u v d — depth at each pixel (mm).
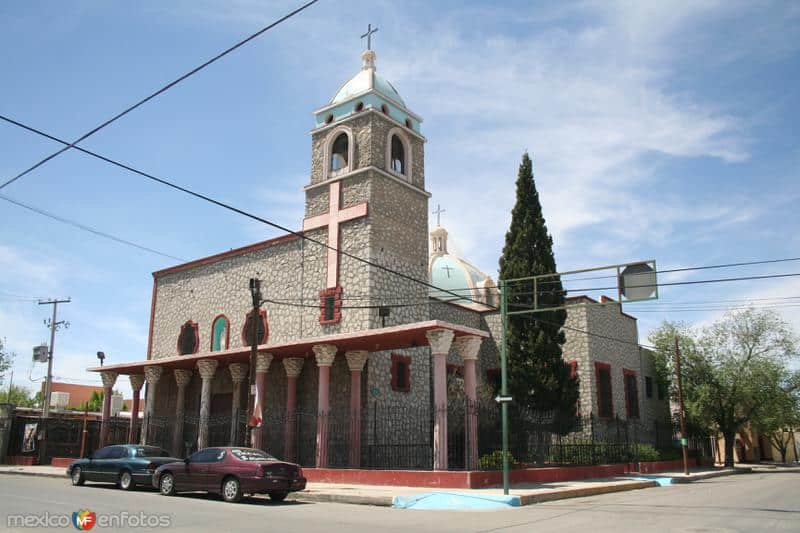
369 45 35000
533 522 13781
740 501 19234
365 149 31734
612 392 37719
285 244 33656
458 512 15930
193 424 34531
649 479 28906
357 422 26312
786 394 46344
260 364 27891
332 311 30562
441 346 22500
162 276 40125
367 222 30484
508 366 30547
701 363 46625
